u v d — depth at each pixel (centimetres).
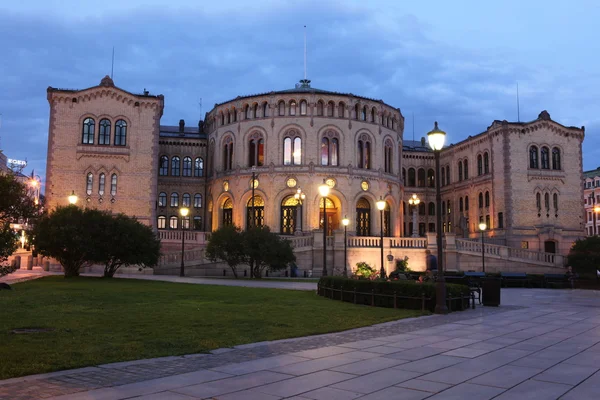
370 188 6738
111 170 6166
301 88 7338
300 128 6594
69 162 6106
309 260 5394
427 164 8912
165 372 998
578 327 1691
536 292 3634
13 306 1970
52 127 6119
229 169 6888
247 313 1920
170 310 1958
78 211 4109
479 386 920
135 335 1389
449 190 8512
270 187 6494
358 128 6769
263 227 4956
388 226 7025
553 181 7162
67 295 2442
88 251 3953
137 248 4203
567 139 7312
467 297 2298
